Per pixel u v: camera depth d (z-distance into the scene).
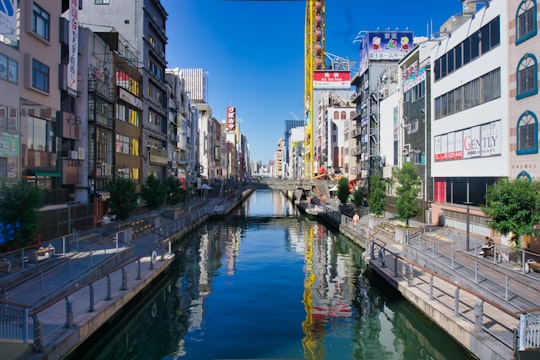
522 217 16.58
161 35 56.03
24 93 22.91
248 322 16.27
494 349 10.25
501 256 19.45
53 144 27.66
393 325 15.94
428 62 36.25
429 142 36.22
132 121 43.97
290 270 25.91
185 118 73.62
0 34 19.41
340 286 21.83
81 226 28.92
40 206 17.75
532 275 16.48
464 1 33.91
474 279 16.02
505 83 24.27
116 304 14.88
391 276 18.86
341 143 91.75
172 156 63.34
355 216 36.25
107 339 14.23
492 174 25.75
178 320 16.48
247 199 122.44
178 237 35.56
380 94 54.88
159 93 56.25
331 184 78.81
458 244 24.17
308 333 15.09
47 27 25.45
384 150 50.31
